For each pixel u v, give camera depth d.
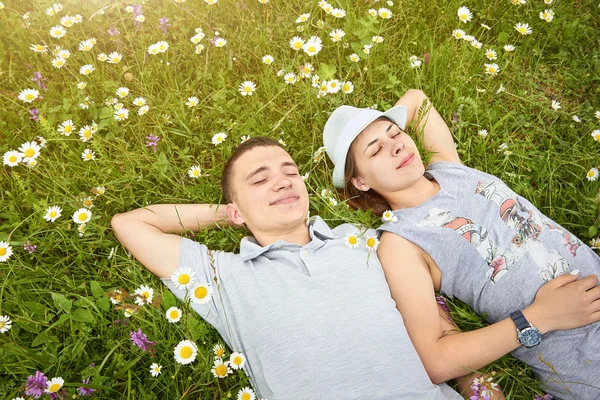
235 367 1.73
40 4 2.84
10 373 1.78
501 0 2.99
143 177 2.37
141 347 1.69
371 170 2.11
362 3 2.91
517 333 1.76
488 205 1.98
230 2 2.90
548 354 1.81
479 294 1.93
